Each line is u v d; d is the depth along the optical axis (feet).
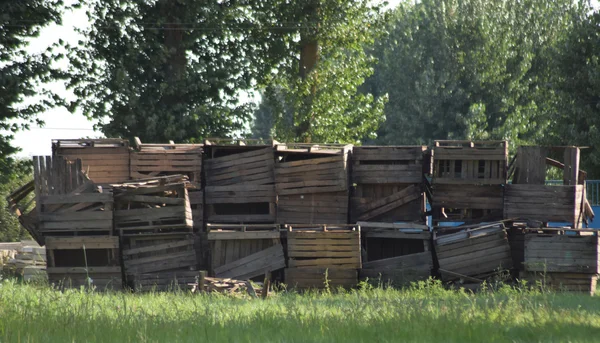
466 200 337.72
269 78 545.44
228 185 348.18
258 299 212.02
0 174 432.25
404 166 345.72
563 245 307.58
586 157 547.90
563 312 137.69
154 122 455.63
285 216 344.08
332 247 315.17
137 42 471.21
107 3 474.49
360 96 561.43
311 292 304.50
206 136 481.87
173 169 344.08
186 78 474.08
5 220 643.04
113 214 306.76
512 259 322.34
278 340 101.50
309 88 526.16
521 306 143.02
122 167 344.28
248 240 320.91
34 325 110.93
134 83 473.26
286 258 323.57
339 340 101.40
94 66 478.59
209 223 346.13
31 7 433.07
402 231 326.44
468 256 314.35
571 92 566.77
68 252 318.65
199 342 99.96
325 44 533.96
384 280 319.27
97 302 170.30
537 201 329.11
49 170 308.81
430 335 106.32
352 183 349.00
